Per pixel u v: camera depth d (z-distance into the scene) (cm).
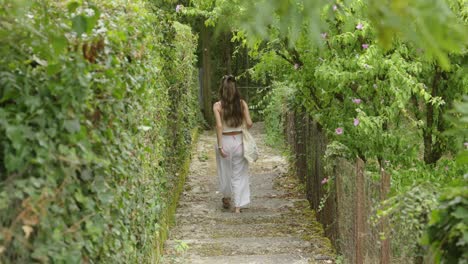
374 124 593
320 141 711
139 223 429
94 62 295
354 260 500
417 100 639
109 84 301
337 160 593
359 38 620
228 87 781
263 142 1484
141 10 396
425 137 638
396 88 580
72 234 254
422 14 126
